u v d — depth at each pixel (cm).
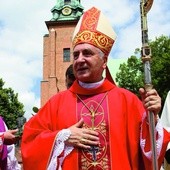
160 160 405
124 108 441
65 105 454
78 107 448
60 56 5097
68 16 5225
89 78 449
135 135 425
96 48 449
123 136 423
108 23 482
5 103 3944
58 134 416
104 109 441
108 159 414
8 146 654
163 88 2922
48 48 5122
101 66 455
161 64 2945
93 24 468
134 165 415
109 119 432
